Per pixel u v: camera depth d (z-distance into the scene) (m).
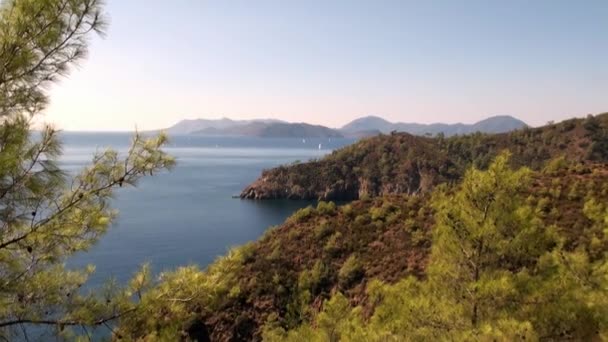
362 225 47.16
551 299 9.17
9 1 5.58
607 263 9.88
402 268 36.88
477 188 10.33
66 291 6.62
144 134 6.73
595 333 8.54
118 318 6.42
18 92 5.80
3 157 4.82
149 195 131.38
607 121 157.12
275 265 42.91
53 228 6.00
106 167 6.39
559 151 148.12
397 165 161.38
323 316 13.86
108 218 6.72
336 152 181.00
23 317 6.05
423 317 9.86
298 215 52.94
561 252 10.23
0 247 5.74
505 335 7.96
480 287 9.35
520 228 9.95
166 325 6.54
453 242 10.50
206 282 6.91
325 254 43.03
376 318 11.54
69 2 5.65
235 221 97.19
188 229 84.31
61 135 5.75
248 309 37.31
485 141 173.75
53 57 5.86
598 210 13.73
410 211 46.81
